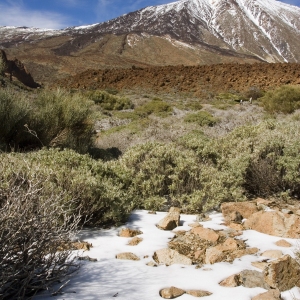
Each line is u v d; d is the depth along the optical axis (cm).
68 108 950
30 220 238
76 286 258
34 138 883
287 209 493
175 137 1164
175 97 4331
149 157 593
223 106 2962
